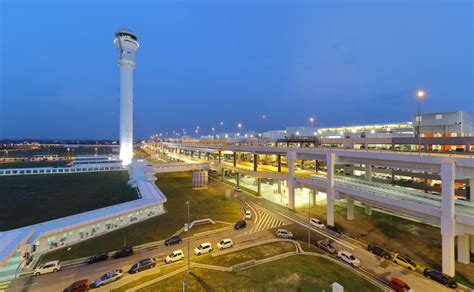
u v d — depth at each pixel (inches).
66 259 1374.3
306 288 1091.3
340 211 2222.0
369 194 1620.3
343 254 1348.4
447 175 1203.2
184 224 1887.3
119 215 1841.8
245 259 1352.1
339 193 1840.6
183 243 1568.7
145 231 1761.8
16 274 1130.0
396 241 1584.6
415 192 1672.0
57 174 4291.3
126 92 5007.4
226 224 1891.0
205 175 3277.6
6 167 5374.0
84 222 1636.3
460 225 1222.3
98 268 1280.8
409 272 1232.8
